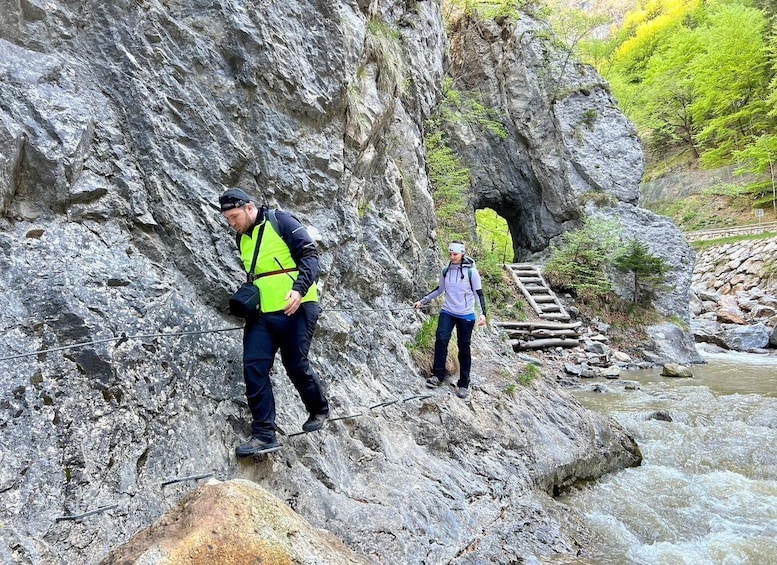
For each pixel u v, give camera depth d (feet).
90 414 8.28
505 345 25.21
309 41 14.67
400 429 14.37
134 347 9.16
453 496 12.78
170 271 10.59
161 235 10.66
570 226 51.90
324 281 14.26
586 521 14.39
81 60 10.37
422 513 11.58
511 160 55.47
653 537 13.99
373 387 15.05
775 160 86.33
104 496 7.92
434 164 38.50
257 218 10.25
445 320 17.87
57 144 9.14
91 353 8.54
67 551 7.15
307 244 10.03
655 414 23.18
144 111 10.87
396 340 17.70
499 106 55.06
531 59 53.16
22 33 9.61
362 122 17.71
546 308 42.06
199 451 9.43
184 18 12.17
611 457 18.84
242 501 6.98
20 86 9.09
